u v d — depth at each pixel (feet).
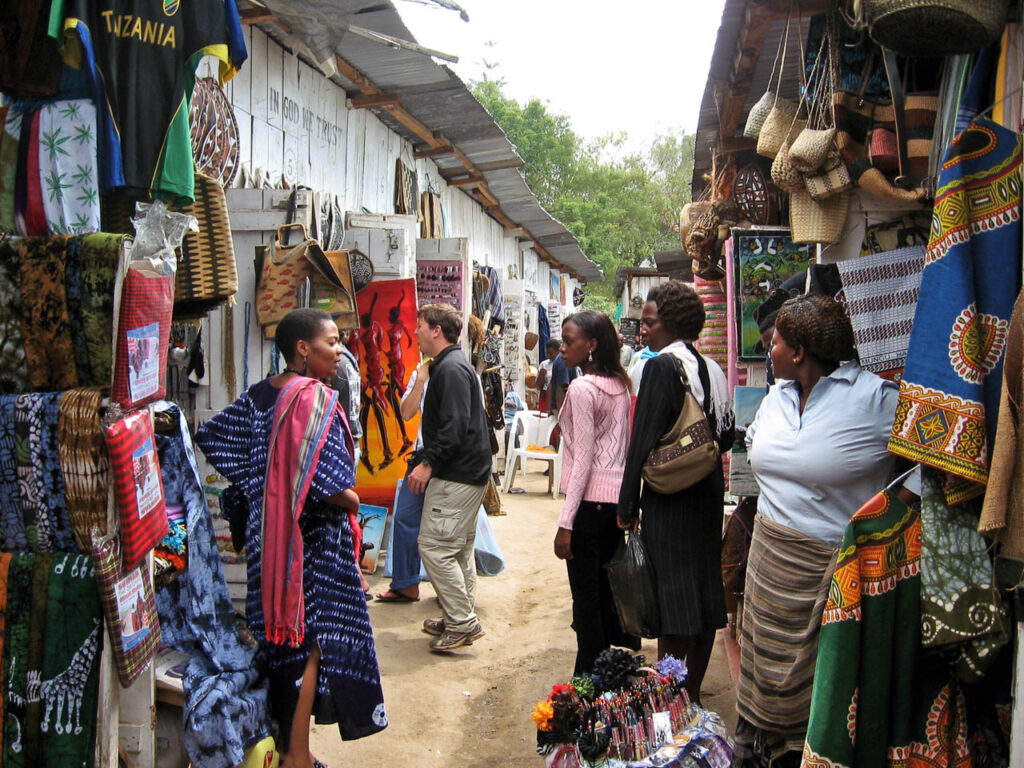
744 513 15.69
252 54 20.80
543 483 40.55
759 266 17.31
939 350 7.77
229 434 10.92
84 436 8.54
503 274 53.21
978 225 7.82
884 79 12.26
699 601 12.39
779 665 9.71
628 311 64.23
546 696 15.30
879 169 11.97
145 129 10.11
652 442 12.34
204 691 9.61
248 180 20.66
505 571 24.13
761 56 18.34
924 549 7.98
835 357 9.78
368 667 10.71
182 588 10.42
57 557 8.66
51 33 9.37
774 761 10.07
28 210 10.23
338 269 17.88
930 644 7.93
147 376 9.15
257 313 17.48
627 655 10.62
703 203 22.31
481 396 17.67
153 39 10.10
